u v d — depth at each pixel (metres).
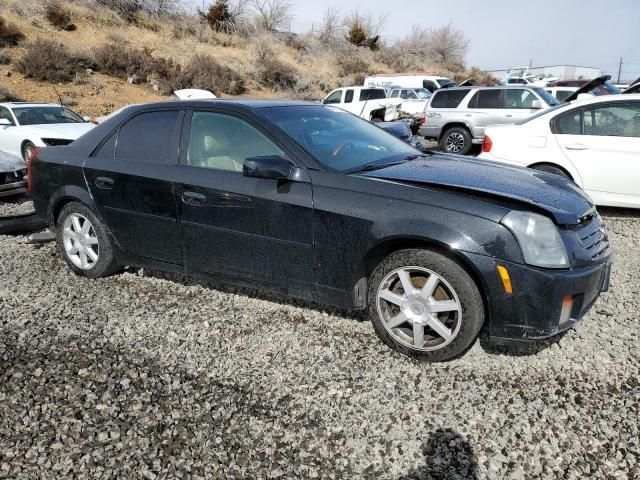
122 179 3.93
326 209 3.13
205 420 2.60
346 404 2.71
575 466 2.26
